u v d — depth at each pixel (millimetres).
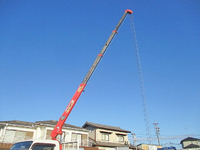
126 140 46094
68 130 36594
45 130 33031
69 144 10023
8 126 30375
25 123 35406
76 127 39938
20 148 7961
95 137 41156
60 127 14688
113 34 20500
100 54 19031
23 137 31016
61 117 15156
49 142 8508
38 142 8156
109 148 40000
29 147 7809
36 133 32688
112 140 43281
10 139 29766
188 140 57344
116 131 45344
